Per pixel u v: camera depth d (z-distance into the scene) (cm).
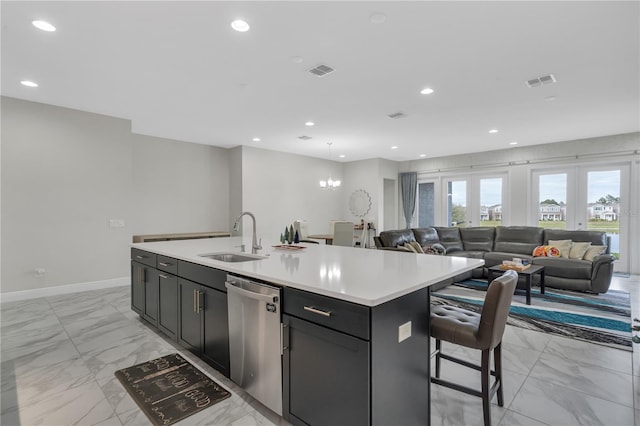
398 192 897
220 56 289
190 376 219
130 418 176
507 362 244
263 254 255
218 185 687
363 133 573
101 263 463
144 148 582
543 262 488
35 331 302
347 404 135
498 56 287
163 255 275
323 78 336
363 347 129
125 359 245
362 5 217
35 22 236
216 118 481
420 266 198
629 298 425
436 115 463
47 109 418
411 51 279
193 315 237
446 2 213
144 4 216
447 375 225
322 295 144
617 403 190
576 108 429
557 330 312
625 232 585
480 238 639
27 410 183
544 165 662
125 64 304
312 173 819
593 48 272
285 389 164
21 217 403
